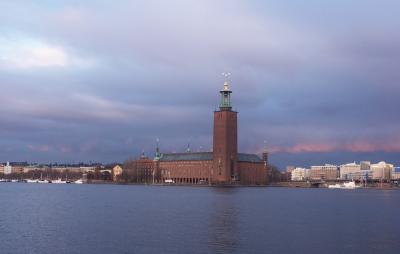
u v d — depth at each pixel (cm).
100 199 14475
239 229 7100
